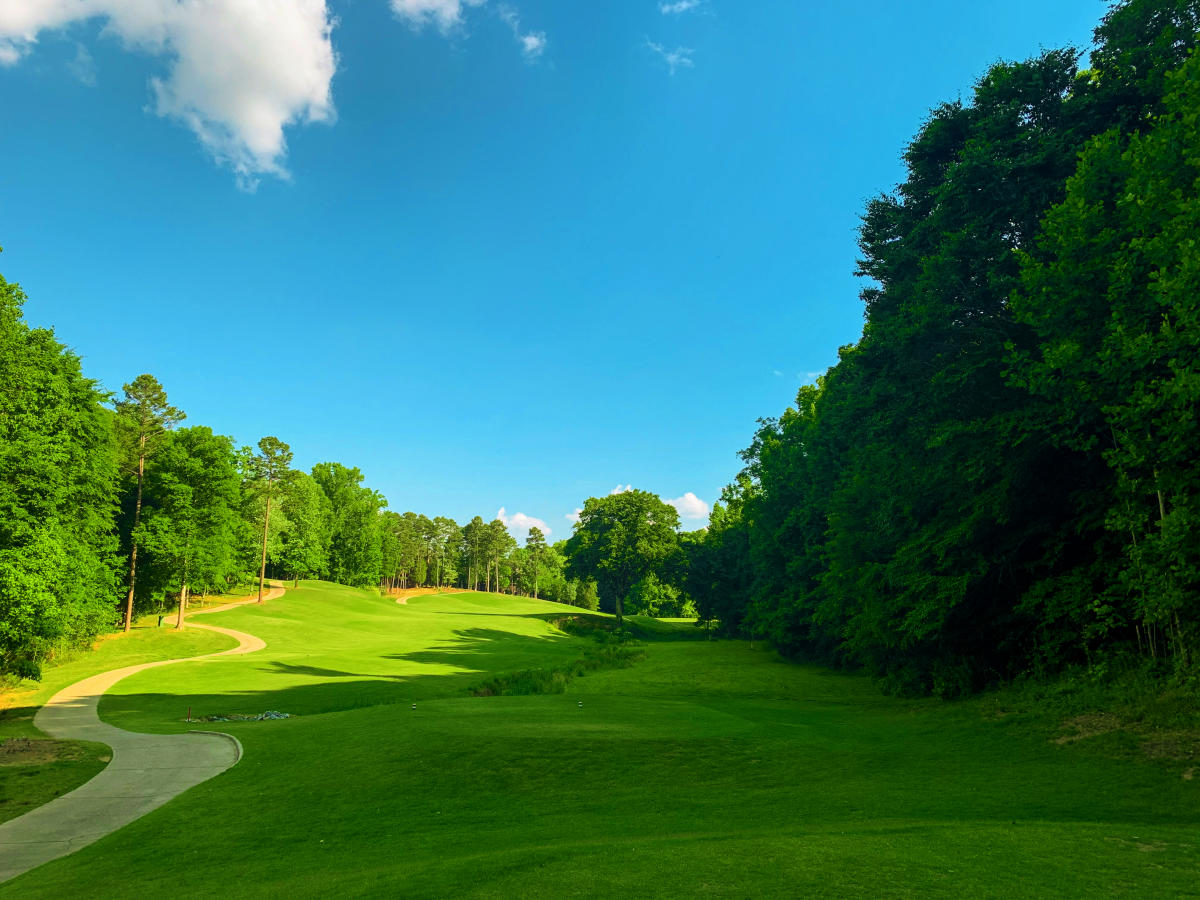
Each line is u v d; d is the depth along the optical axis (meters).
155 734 21.30
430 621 81.25
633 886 6.58
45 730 22.55
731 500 68.81
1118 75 20.12
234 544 73.12
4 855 10.56
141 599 58.84
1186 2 17.72
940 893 6.03
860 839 8.02
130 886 8.88
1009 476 19.48
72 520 37.22
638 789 12.92
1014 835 8.01
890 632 24.22
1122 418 14.38
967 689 22.02
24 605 28.48
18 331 32.31
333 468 129.00
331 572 122.44
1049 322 17.23
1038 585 19.64
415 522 160.12
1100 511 18.25
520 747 15.54
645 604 108.06
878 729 18.80
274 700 28.72
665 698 27.39
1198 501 13.16
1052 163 20.78
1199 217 12.32
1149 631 16.75
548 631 82.94
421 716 20.08
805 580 41.03
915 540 22.56
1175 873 6.50
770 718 20.72
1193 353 13.00
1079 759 13.05
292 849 10.26
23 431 30.02
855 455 31.33
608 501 103.50
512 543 161.62
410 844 9.96
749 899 6.05
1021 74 22.19
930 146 26.23
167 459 54.09
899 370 25.03
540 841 9.45
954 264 22.22
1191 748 12.27
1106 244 15.82
